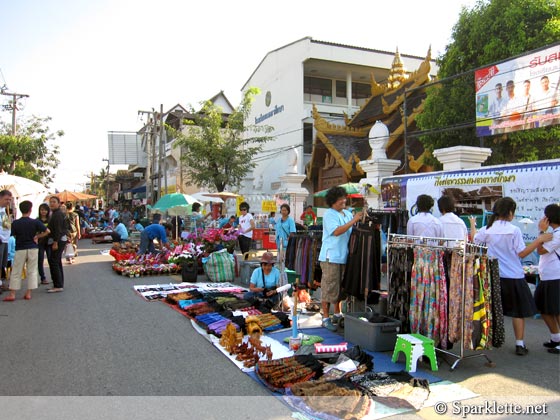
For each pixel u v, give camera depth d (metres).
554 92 10.19
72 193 27.05
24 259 8.82
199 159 27.09
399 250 5.82
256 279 8.16
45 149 27.44
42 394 4.39
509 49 13.59
